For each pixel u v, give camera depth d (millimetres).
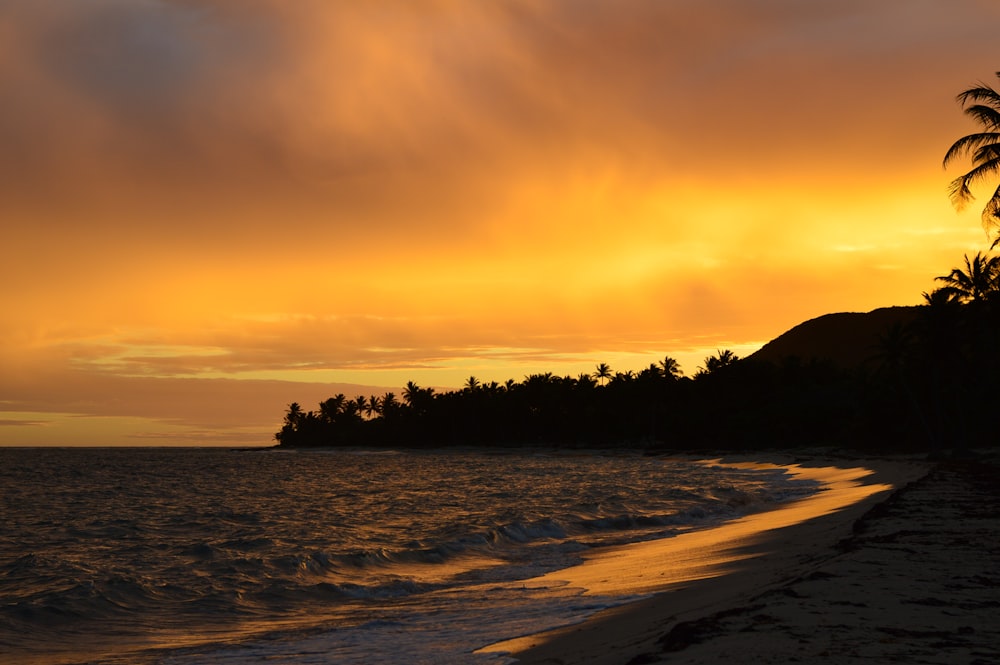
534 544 27656
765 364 173750
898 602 11594
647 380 199875
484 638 13211
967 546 17328
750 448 147375
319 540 30516
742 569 18312
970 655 8734
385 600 18453
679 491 52906
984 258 73938
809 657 8750
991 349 82000
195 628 16125
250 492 67875
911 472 61750
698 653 9180
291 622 16344
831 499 41312
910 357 95625
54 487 78625
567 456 181375
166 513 46500
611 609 14805
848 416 134625
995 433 100062
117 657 13688
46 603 18000
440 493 60469
